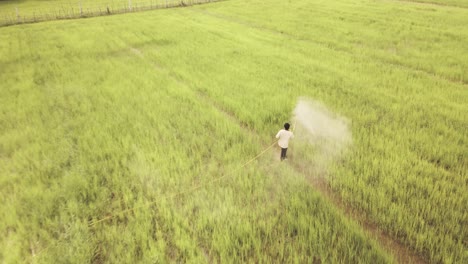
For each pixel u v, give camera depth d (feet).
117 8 119.24
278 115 34.17
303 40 70.54
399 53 57.67
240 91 40.91
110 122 33.14
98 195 22.59
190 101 37.99
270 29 82.64
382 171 23.76
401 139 28.68
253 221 20.29
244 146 28.40
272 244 18.51
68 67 51.34
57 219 20.18
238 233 18.84
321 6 114.32
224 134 30.71
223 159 26.63
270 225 19.40
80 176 24.04
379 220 19.77
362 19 88.63
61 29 82.94
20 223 19.72
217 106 37.81
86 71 49.14
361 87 41.91
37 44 66.54
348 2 123.03
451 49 58.95
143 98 39.01
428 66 49.75
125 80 45.24
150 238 18.69
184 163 25.71
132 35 73.67
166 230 19.81
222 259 17.06
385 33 71.92
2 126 32.78
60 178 24.41
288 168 25.30
